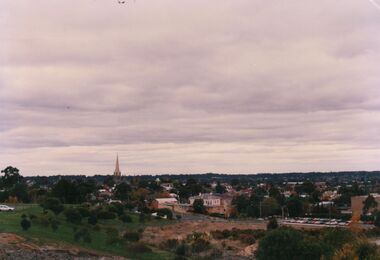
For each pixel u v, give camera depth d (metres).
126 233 145.00
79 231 124.50
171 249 137.75
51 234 122.31
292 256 99.12
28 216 135.38
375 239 168.00
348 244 77.38
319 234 142.62
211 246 147.12
